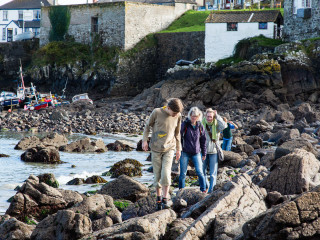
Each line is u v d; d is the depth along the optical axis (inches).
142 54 2276.1
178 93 1726.1
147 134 322.0
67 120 1439.5
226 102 1577.3
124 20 2246.6
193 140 376.8
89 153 808.9
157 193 316.2
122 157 757.3
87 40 2397.9
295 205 213.6
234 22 1828.2
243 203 280.7
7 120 1432.1
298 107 1189.7
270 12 1825.8
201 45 2143.2
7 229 281.7
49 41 2534.5
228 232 238.8
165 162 316.2
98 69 2236.7
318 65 1525.6
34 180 364.8
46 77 2388.0
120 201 357.7
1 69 2650.1
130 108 1723.7
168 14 2434.8
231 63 1742.1
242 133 960.9
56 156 711.1
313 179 337.1
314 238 210.2
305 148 531.2
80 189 473.4
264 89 1550.2
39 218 346.6
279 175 340.2
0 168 635.5
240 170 516.7
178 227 260.4
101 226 281.1
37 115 1576.0
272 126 1045.2
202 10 2640.3
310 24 1712.6
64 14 2470.5
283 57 1541.6
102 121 1423.5
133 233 243.0
